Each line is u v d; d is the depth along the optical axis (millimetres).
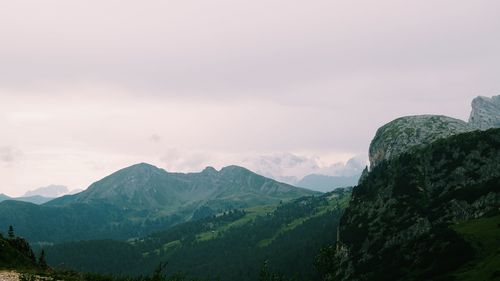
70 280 54719
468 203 156500
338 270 173250
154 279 91500
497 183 158375
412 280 123312
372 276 146125
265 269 153500
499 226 125875
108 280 66000
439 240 134750
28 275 52000
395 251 153750
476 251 116562
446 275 110062
